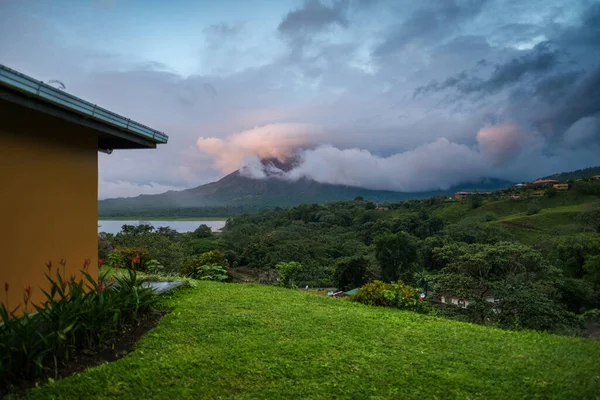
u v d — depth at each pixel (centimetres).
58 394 310
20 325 340
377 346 448
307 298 714
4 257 430
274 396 321
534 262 1248
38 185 478
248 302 640
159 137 607
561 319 947
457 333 512
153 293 553
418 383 352
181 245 2105
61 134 518
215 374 357
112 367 362
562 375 376
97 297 431
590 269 2447
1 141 425
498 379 365
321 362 392
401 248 3338
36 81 351
